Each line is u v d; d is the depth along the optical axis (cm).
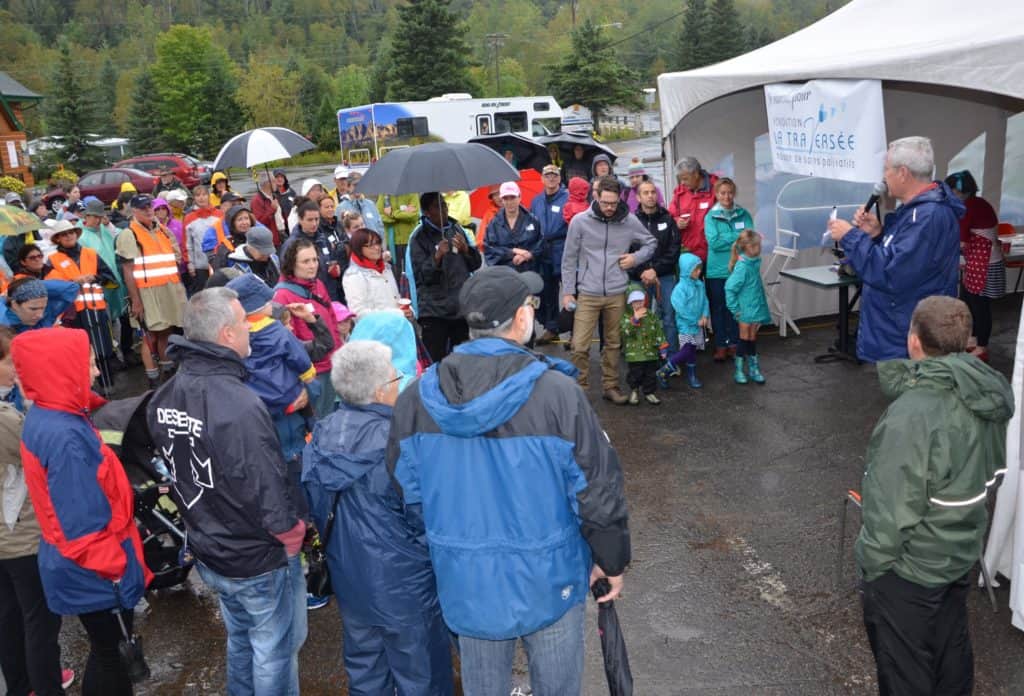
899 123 812
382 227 972
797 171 604
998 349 784
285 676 308
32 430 290
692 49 8319
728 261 752
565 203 861
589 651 384
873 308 462
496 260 784
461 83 6262
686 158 769
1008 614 392
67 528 289
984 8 555
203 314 286
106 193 2698
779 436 618
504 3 13638
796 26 12081
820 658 369
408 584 281
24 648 347
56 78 5250
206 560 292
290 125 6850
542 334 918
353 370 281
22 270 702
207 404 280
